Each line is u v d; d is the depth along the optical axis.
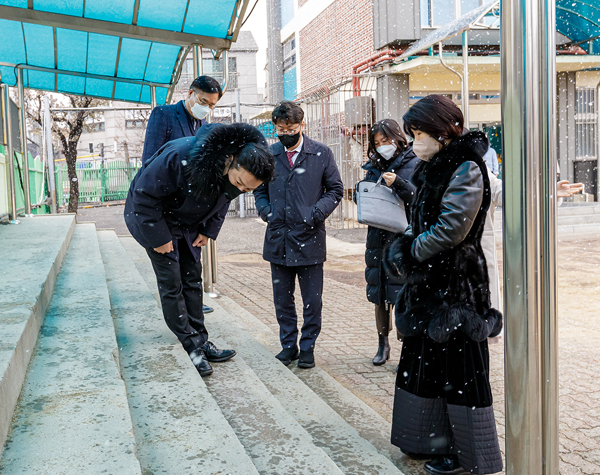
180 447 2.16
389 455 2.82
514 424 1.80
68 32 7.14
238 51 35.66
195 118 3.92
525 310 1.75
